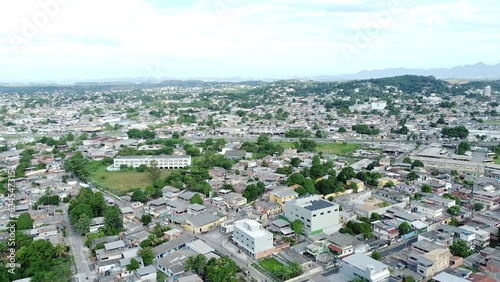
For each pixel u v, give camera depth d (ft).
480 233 446.19
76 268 400.47
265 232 442.09
